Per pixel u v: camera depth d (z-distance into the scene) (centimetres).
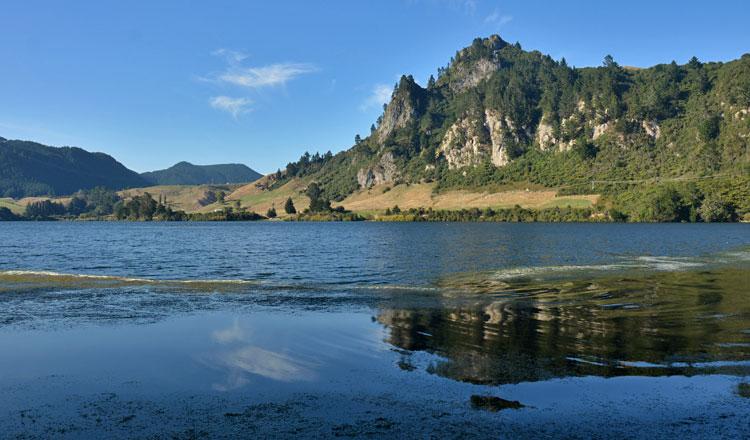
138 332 2117
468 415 1225
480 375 1512
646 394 1355
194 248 7950
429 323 2264
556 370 1557
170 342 1952
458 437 1107
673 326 2167
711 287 3381
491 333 2056
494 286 3494
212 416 1236
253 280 3900
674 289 3291
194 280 3844
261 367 1625
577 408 1266
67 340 1989
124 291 3250
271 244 8950
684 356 1697
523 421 1192
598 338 1959
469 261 5416
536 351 1769
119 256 6397
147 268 4916
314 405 1298
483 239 9938
